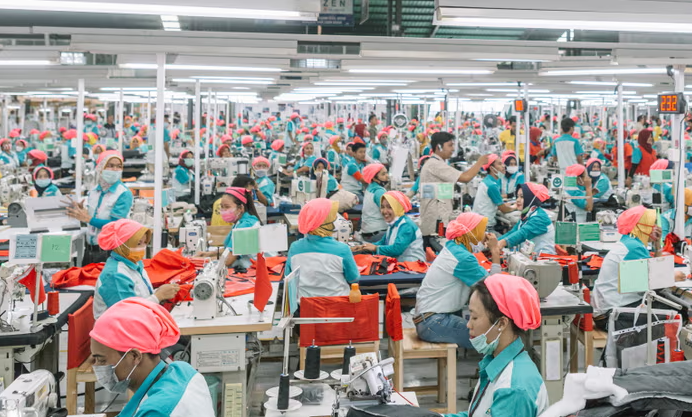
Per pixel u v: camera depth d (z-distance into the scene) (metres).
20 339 3.91
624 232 5.35
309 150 13.27
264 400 5.21
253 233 4.34
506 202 9.90
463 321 4.82
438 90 14.38
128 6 4.42
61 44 6.84
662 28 5.02
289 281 3.46
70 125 22.50
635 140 17.59
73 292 5.11
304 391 3.72
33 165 12.35
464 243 5.07
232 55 7.60
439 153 8.30
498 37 15.14
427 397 5.33
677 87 7.95
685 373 1.84
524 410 2.33
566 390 1.82
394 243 6.58
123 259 4.32
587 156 15.75
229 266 6.06
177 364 2.46
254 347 4.80
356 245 7.11
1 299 3.92
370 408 2.77
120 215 6.73
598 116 25.11
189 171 11.95
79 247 7.17
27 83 12.63
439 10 4.58
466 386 5.48
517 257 4.99
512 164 10.83
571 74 10.06
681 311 5.15
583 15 4.64
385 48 7.13
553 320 4.78
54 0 4.29
